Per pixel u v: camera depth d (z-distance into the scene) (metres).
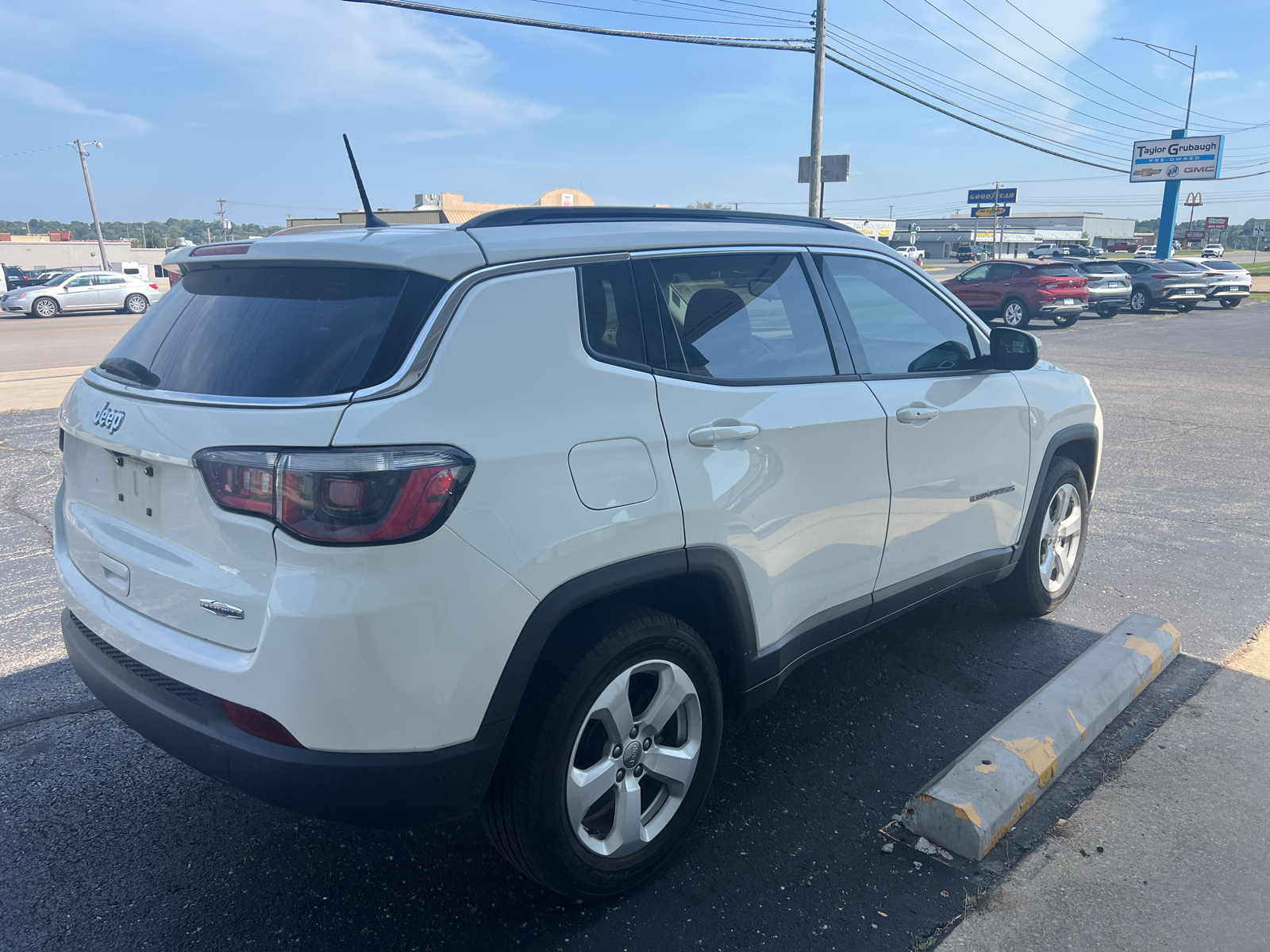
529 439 2.08
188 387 2.14
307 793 1.95
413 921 2.37
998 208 79.00
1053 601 4.33
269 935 2.31
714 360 2.59
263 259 2.23
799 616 2.88
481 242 2.19
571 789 2.25
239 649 1.98
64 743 3.25
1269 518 6.07
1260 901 2.40
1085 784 2.96
